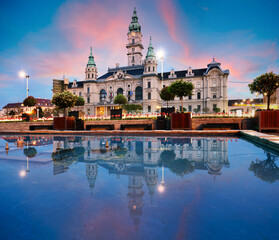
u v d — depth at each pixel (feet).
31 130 51.52
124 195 7.00
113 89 218.18
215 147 18.98
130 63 260.62
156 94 195.21
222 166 11.13
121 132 39.63
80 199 6.68
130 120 49.88
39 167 11.33
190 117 40.91
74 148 19.20
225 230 4.71
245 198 6.58
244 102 212.84
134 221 5.23
